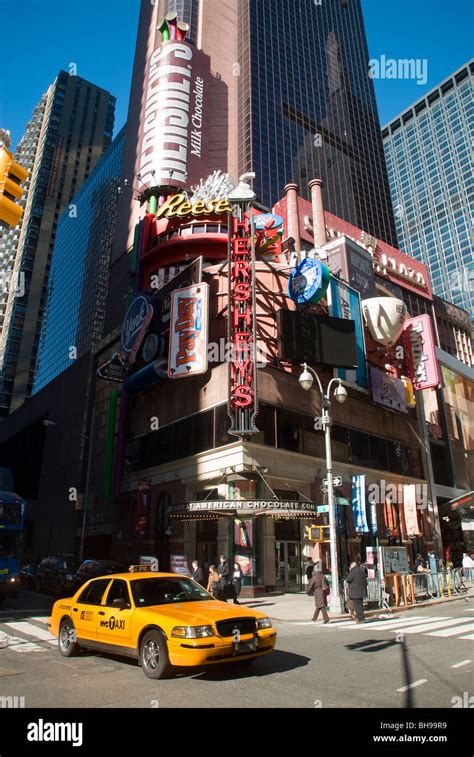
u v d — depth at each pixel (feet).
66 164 496.23
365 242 223.30
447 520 131.44
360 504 91.04
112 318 242.99
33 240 459.73
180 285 102.37
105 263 344.90
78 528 137.49
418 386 122.42
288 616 54.65
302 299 93.40
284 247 137.18
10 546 69.97
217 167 258.37
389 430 113.60
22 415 219.20
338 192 341.62
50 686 24.18
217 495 82.64
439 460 135.13
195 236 128.06
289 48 358.02
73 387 166.61
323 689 22.75
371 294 127.03
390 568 70.28
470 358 306.14
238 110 312.09
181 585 31.07
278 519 84.12
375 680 24.34
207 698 21.48
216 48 315.37
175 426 97.40
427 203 519.60
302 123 337.31
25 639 39.91
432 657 29.73
